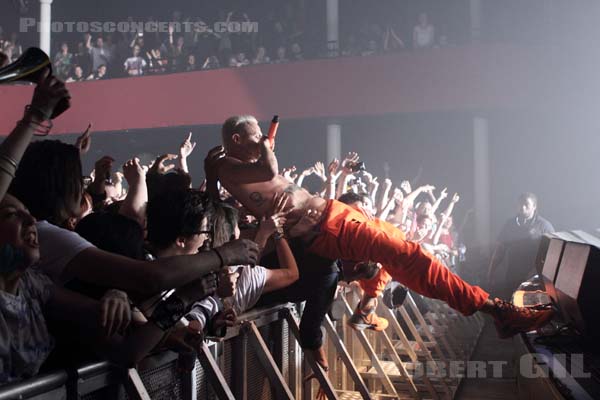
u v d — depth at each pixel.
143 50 14.75
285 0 16.59
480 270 10.97
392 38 13.27
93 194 2.34
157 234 1.88
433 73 11.80
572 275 2.71
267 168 2.80
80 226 1.75
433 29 13.08
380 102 12.10
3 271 1.31
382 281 3.42
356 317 3.50
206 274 1.63
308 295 2.84
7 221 1.29
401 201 5.47
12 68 1.30
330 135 12.84
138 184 2.13
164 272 1.50
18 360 1.36
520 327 2.71
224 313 1.91
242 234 2.75
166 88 13.28
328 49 13.24
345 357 3.19
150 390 1.72
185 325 1.79
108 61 14.33
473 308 2.72
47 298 1.49
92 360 1.50
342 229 2.80
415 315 5.56
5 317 1.34
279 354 2.84
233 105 12.91
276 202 2.55
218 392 1.90
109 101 13.51
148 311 1.74
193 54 14.19
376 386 4.29
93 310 1.50
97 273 1.50
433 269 2.71
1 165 1.28
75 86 13.70
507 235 6.54
